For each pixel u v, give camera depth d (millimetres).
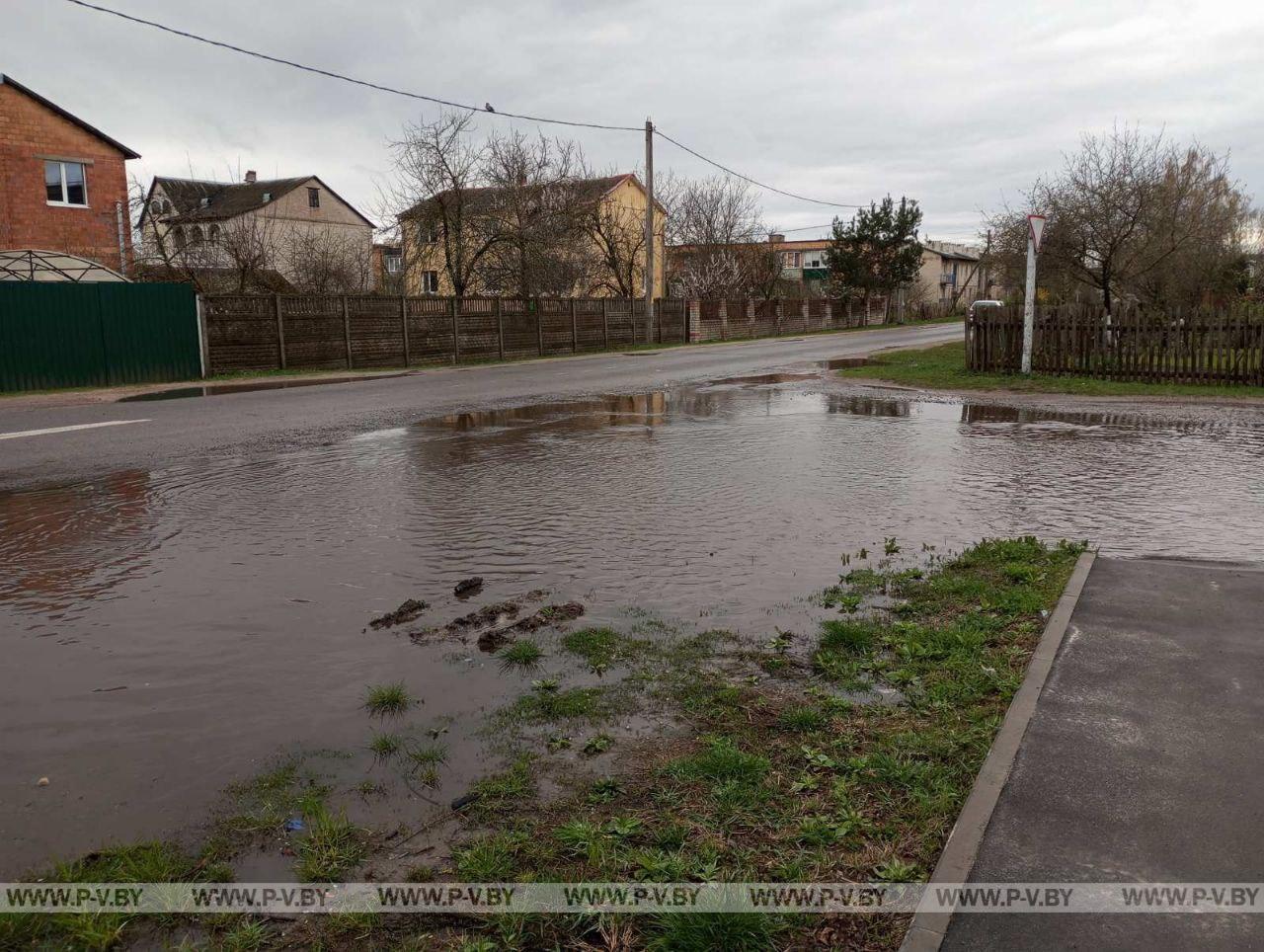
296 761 3600
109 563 6270
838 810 3148
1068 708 3814
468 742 3752
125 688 4266
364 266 39312
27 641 4855
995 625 4887
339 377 21391
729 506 7895
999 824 2994
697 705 4055
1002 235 32531
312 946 2574
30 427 12859
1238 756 3402
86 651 4719
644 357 29297
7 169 28766
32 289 18344
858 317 58094
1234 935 2469
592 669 4453
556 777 3453
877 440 11516
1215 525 7109
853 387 18547
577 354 31391
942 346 30828
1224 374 16891
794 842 2986
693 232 55875
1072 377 18375
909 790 3262
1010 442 11328
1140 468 9578
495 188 34656
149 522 7398
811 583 5746
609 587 5703
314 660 4602
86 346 19156
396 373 22656
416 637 4902
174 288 20422
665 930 2580
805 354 30031
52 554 6488
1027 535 6637
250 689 4258
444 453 10688
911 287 74500
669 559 6285
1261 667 4219
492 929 2627
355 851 3000
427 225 33500
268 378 21000
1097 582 5504
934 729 3756
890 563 6160
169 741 3770
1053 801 3121
